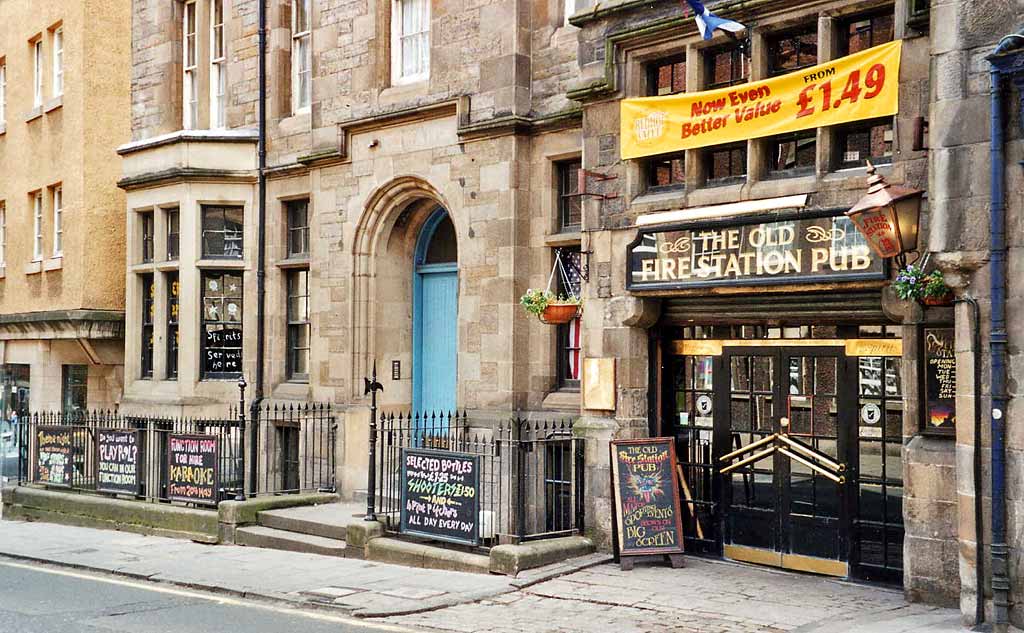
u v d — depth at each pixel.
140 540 13.78
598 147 11.27
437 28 13.84
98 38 19.44
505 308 12.86
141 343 17.81
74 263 19.25
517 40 12.91
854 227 9.06
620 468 10.53
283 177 16.27
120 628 8.77
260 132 16.45
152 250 17.81
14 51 22.09
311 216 15.55
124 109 19.69
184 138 16.59
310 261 15.56
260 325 16.27
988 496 7.84
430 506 11.33
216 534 13.45
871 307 9.45
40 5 21.00
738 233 9.89
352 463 14.43
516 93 12.86
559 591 9.66
